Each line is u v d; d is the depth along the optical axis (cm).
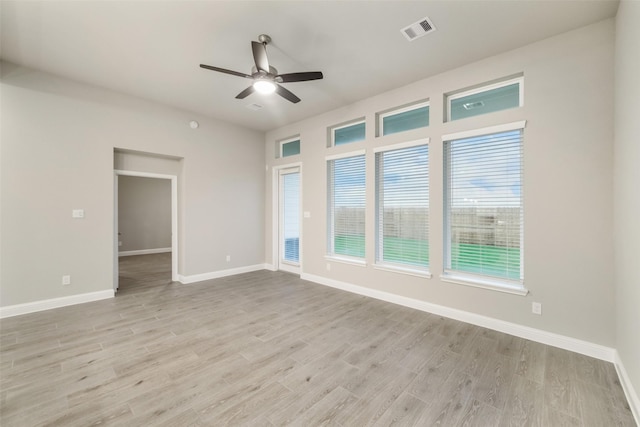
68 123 368
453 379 214
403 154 388
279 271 581
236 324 315
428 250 358
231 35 272
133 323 316
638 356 177
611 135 241
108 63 327
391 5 231
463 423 171
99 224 394
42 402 186
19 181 336
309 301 394
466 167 330
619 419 174
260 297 411
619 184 223
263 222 605
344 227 462
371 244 414
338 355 249
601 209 245
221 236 534
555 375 219
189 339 279
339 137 481
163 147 454
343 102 434
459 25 254
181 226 498
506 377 217
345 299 402
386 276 396
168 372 222
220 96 418
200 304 381
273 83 285
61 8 235
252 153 583
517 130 295
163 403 186
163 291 440
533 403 188
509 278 299
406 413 179
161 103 447
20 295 337
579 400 191
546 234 271
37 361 236
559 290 264
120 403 186
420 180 370
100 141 393
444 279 337
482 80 311
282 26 259
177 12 240
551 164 268
